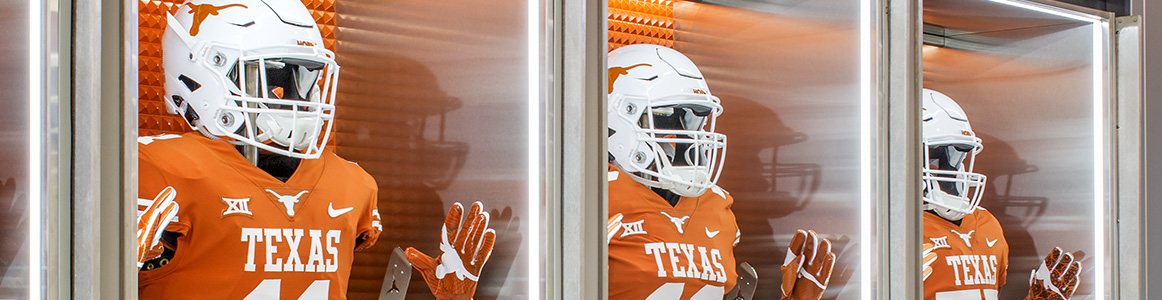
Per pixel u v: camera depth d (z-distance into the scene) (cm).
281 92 154
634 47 192
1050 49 234
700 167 186
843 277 192
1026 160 238
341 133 180
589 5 146
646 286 181
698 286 188
